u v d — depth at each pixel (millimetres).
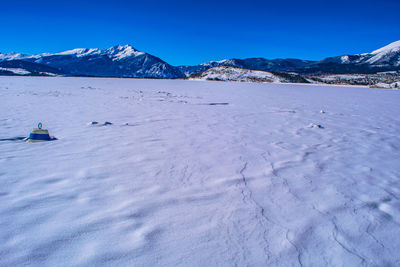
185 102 13961
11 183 3137
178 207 2676
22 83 31531
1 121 7156
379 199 3021
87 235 2129
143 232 2203
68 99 13672
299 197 3010
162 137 5828
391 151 5117
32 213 2451
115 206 2650
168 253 1942
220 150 4895
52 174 3475
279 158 4492
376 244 2170
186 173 3660
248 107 12391
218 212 2604
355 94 26672
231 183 3352
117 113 9289
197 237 2166
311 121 8711
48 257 1842
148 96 17203
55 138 5457
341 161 4418
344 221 2516
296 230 2330
